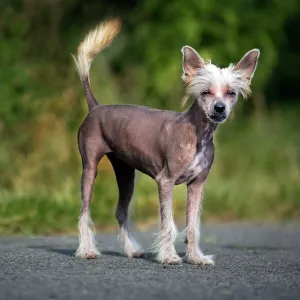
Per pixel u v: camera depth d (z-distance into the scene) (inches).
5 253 458.0
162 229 431.5
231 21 892.6
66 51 772.6
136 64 927.7
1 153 692.1
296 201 768.3
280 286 359.3
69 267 405.1
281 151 909.8
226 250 508.1
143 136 441.7
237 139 936.9
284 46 1227.9
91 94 474.6
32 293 333.4
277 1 989.2
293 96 1267.2
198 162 432.1
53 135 722.8
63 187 674.8
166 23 903.7
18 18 785.6
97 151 458.0
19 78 738.2
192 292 341.1
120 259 444.1
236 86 431.5
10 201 602.9
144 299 325.1
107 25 478.0
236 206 746.2
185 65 439.8
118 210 469.4
